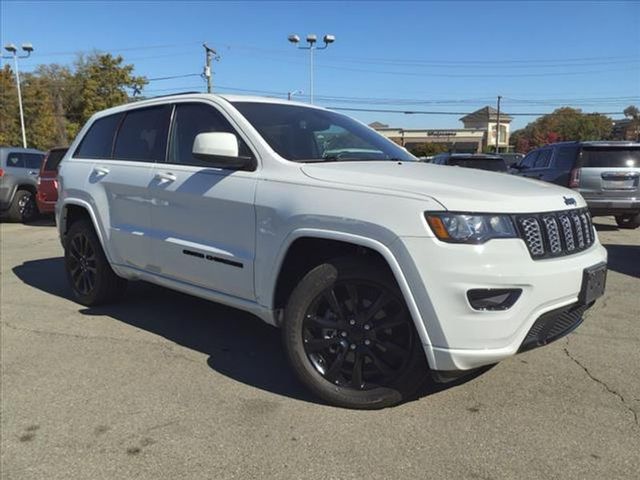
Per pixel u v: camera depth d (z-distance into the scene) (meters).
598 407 3.22
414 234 2.83
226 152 3.51
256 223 3.47
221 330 4.63
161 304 5.36
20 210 12.77
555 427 3.00
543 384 3.52
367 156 3.96
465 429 2.98
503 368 3.76
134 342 4.35
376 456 2.74
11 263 7.68
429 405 3.24
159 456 2.79
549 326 3.01
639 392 3.42
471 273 2.75
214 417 3.16
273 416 3.15
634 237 10.05
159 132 4.43
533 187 3.25
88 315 5.05
